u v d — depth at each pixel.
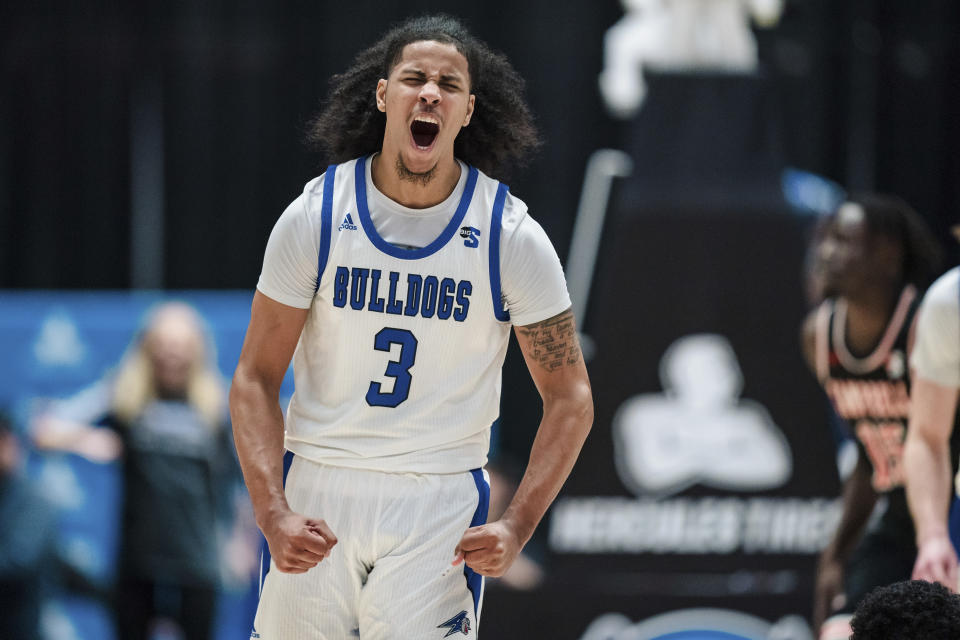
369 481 7.56
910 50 24.03
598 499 14.77
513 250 7.57
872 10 23.95
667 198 15.06
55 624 16.94
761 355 14.97
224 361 17.33
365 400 7.53
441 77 7.47
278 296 7.54
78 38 23.64
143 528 16.16
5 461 16.69
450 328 7.52
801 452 14.88
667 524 14.77
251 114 24.03
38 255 23.95
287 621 7.64
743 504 14.83
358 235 7.52
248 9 23.77
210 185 24.14
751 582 14.73
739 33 15.68
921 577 9.40
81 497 17.05
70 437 16.69
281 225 7.58
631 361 14.92
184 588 16.27
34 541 16.69
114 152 24.00
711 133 15.23
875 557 11.20
